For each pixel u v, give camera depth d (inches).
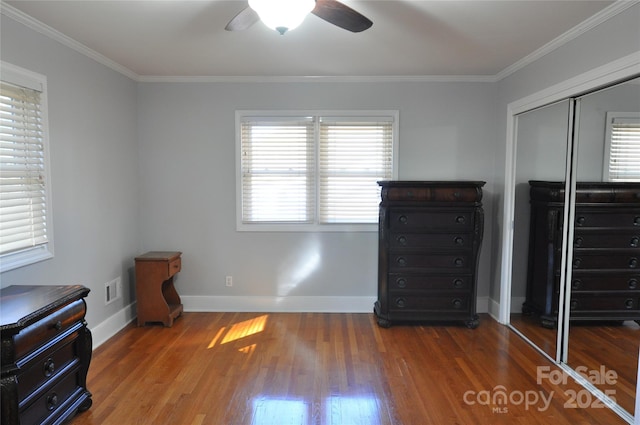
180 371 103.9
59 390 77.2
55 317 74.8
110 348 118.4
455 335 129.2
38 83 95.7
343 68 134.6
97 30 99.5
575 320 103.1
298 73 141.3
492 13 88.6
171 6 86.3
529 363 109.0
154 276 135.2
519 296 131.0
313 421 82.6
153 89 146.5
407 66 131.9
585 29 94.0
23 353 66.3
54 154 101.8
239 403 89.0
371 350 117.5
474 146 146.9
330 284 152.2
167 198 150.2
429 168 148.0
